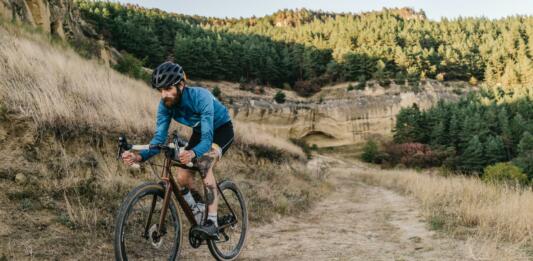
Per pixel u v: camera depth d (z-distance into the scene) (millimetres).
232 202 6312
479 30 174500
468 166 70438
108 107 7547
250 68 119625
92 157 5906
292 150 22438
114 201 5180
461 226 6098
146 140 7566
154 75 3270
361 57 119438
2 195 4387
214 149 3689
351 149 93375
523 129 77500
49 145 5562
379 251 4801
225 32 165625
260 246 5176
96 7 116938
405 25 177625
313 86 115000
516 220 5453
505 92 109312
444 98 104812
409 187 15562
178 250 3479
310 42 156750
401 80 108500
